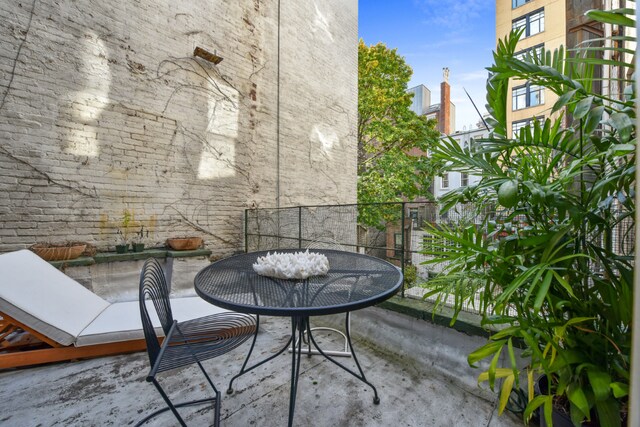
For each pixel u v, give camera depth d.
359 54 9.46
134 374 1.72
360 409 1.43
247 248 4.26
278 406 1.46
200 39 3.87
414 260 2.05
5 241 2.56
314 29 5.53
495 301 1.12
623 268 0.92
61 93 2.83
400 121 9.44
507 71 1.01
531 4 11.15
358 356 1.93
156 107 3.46
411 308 1.93
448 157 1.25
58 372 1.72
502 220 1.26
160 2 3.51
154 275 1.41
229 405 1.46
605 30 1.98
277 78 4.84
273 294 1.17
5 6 2.58
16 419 1.34
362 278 1.40
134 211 3.27
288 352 2.00
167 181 3.54
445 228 1.45
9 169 2.58
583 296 1.03
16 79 2.62
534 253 1.08
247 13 4.41
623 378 0.92
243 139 4.34
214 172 3.99
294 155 5.10
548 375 0.89
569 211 0.96
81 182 2.94
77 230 2.91
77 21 2.93
